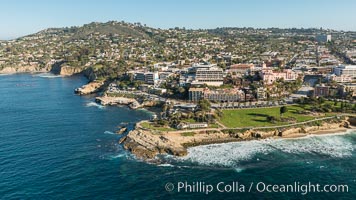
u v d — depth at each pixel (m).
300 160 193.12
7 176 172.50
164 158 197.25
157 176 172.88
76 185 163.12
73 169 181.25
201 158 197.25
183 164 188.12
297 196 152.00
